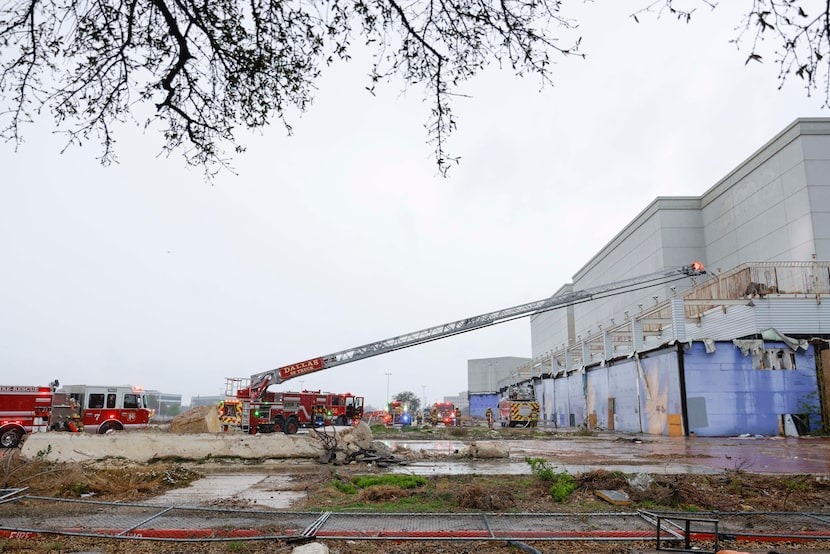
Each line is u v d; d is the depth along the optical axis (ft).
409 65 11.75
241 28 11.80
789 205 117.50
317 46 11.80
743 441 76.33
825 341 87.76
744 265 95.09
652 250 159.53
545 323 280.72
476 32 11.19
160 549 18.29
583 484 29.55
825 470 38.52
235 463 42.19
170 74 11.94
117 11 11.35
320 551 16.84
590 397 134.92
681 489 26.76
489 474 36.86
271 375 109.70
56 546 18.47
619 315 181.68
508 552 17.80
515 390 144.56
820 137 114.52
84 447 40.09
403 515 22.99
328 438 46.93
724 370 89.40
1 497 26.37
